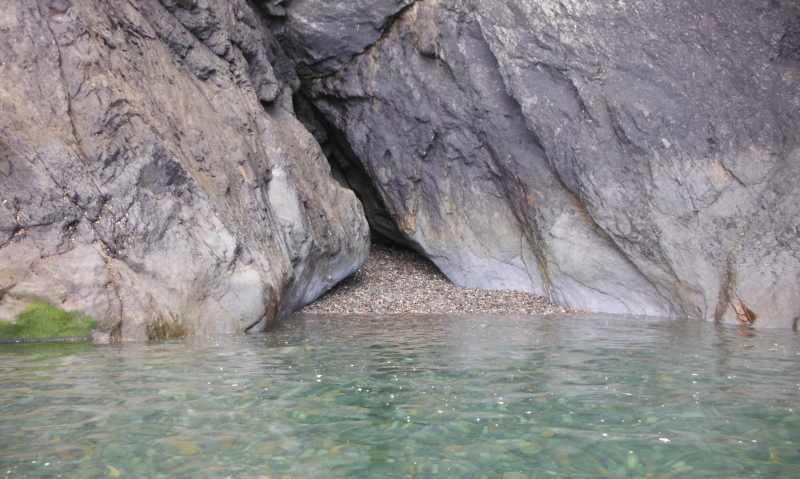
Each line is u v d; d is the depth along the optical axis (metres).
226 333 5.94
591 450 2.36
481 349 4.95
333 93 11.91
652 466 2.21
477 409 2.91
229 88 8.36
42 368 3.80
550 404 3.01
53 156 5.30
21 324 4.80
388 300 10.12
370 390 3.29
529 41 9.80
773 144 8.23
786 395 3.23
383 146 11.70
